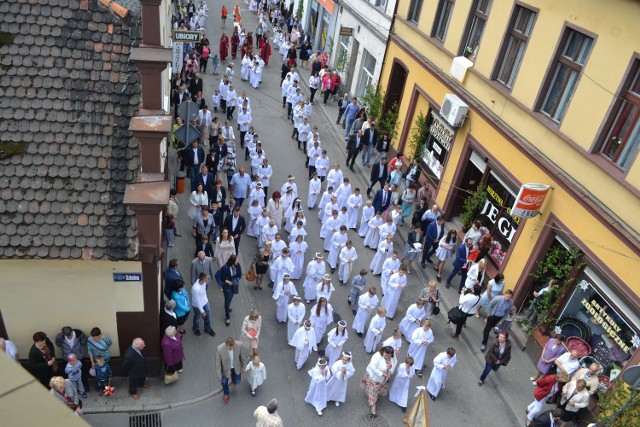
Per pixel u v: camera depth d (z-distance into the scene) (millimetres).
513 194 13906
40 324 9930
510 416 11484
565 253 12000
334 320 13461
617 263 10398
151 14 9156
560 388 11062
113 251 9016
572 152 11750
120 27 9758
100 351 9844
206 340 12242
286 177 19688
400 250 16641
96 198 9172
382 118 22188
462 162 16281
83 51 9602
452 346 13195
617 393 9961
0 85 9266
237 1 44469
